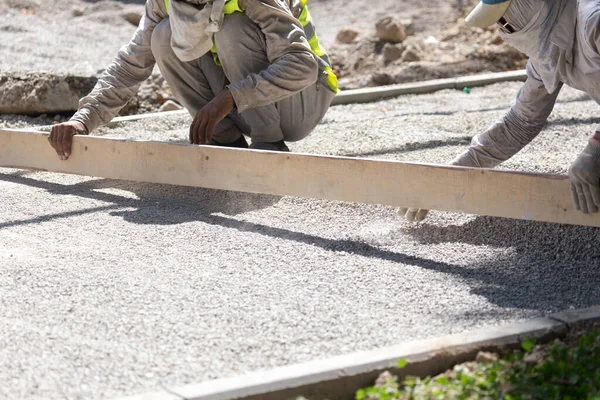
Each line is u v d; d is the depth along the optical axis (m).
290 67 4.88
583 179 3.57
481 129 6.89
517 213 3.91
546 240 4.24
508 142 4.43
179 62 5.24
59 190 5.42
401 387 2.87
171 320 3.30
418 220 4.50
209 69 5.31
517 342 3.06
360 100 8.91
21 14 11.77
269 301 3.50
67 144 5.33
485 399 2.70
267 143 5.31
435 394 2.73
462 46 11.09
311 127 5.56
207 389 2.71
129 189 5.40
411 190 4.20
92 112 5.36
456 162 4.53
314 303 3.48
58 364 2.93
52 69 8.61
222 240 4.33
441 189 4.11
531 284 3.74
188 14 4.89
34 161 5.59
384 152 6.03
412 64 10.27
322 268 3.92
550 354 2.96
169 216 4.80
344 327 3.24
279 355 3.01
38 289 3.64
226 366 2.93
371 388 2.73
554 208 3.79
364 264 3.98
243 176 4.74
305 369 2.84
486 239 4.34
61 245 4.28
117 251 4.17
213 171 4.85
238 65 5.08
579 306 3.47
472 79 9.53
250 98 4.88
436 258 4.09
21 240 4.36
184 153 4.93
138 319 3.31
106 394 2.73
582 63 3.74
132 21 12.05
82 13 12.13
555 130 6.59
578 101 8.12
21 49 9.72
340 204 4.85
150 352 3.03
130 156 5.14
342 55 11.12
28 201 5.14
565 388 2.79
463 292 3.62
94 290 3.62
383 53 10.79
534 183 3.83
